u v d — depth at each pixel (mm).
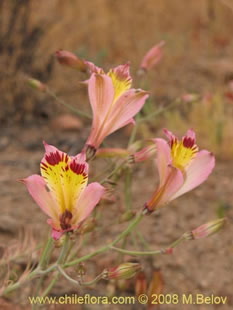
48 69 1338
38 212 830
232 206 921
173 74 1711
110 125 514
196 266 763
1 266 653
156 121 1275
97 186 479
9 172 970
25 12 1325
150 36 1828
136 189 963
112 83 503
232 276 751
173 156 502
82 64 600
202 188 987
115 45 1712
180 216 879
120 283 690
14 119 1273
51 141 1157
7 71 1286
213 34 2109
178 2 2057
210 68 1750
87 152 517
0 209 821
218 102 1221
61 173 481
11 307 659
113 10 1822
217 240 816
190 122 1233
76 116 1323
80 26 1613
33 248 637
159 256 769
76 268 552
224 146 1144
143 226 838
